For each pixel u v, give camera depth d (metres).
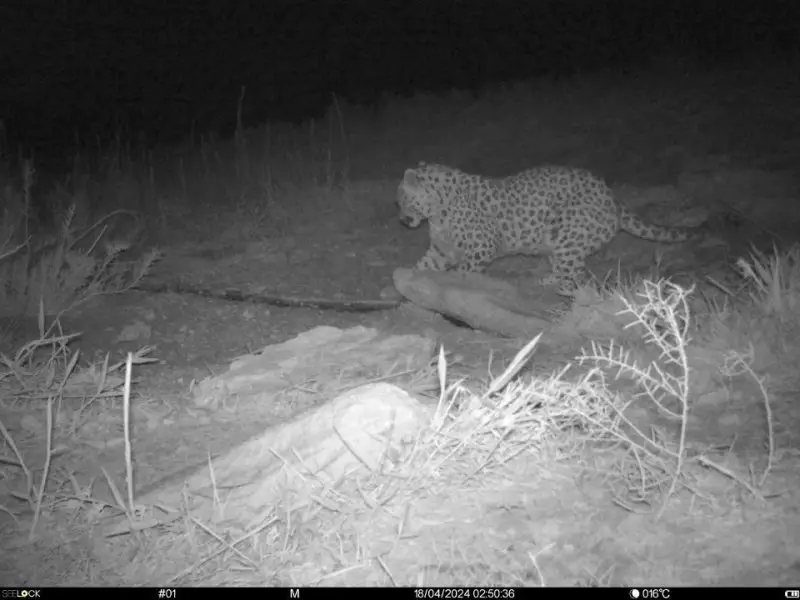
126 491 2.37
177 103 9.03
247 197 5.95
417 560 1.90
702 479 2.21
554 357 3.33
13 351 3.43
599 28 9.93
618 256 4.65
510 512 2.07
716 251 4.50
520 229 4.38
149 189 6.04
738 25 9.21
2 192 5.25
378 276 4.58
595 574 1.84
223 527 2.10
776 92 6.99
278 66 9.98
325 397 2.92
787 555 1.90
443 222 4.43
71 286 4.12
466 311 3.80
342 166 6.39
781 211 4.86
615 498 2.12
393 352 3.30
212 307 4.18
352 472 2.19
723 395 2.80
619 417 2.46
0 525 2.22
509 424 2.26
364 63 9.87
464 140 6.75
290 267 4.71
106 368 3.05
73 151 7.48
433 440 2.22
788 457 2.35
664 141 6.19
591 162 5.96
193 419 2.85
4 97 9.10
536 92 7.68
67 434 2.73
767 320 3.25
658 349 3.20
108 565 2.02
